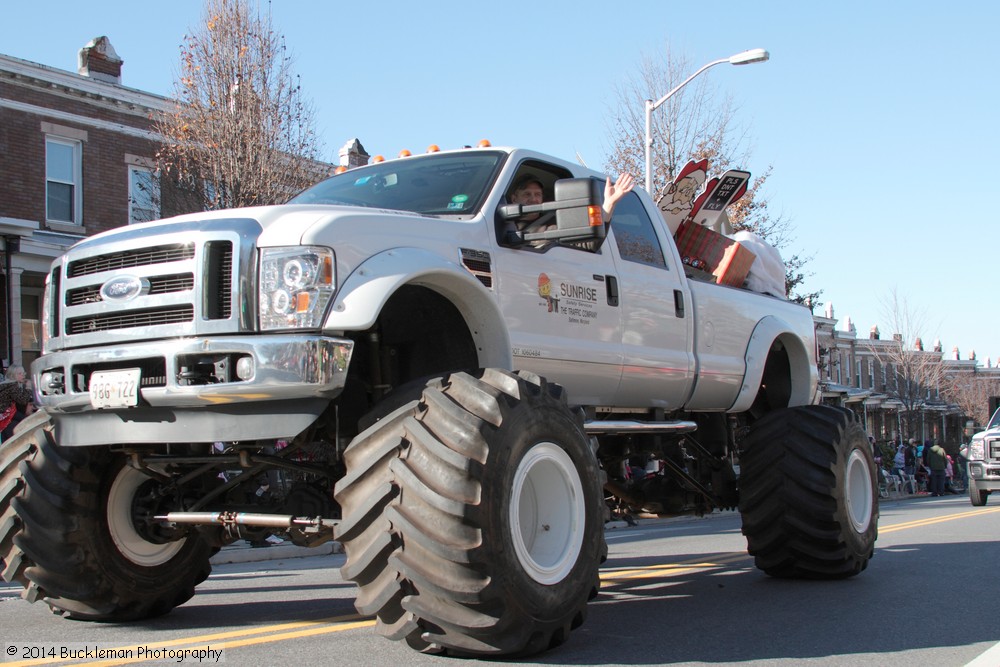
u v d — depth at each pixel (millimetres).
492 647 3988
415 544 3797
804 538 6668
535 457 4184
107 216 20906
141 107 21453
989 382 72562
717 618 5410
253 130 18750
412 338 4934
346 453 4082
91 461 4945
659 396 6484
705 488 7352
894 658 4426
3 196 19281
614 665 4160
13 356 18797
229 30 18953
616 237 6207
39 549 4816
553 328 5418
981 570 7465
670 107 27188
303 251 4164
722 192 7895
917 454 36719
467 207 5227
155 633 4988
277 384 4043
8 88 19438
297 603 6211
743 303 7352
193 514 4816
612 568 8023
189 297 4211
